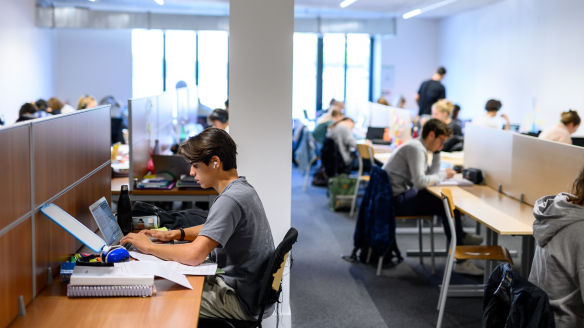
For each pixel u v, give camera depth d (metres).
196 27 9.95
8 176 1.44
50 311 1.53
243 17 2.70
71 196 2.00
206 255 1.85
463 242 3.74
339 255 4.32
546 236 2.00
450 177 3.99
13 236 1.47
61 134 1.89
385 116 7.32
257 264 1.95
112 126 6.06
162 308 1.56
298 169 8.66
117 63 10.75
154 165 3.84
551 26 7.64
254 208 1.94
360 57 12.19
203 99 11.32
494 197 3.54
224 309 1.94
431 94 8.09
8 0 7.87
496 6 9.27
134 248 1.98
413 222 5.30
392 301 3.36
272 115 2.77
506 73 8.96
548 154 3.11
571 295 1.96
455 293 3.44
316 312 3.19
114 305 1.57
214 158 1.97
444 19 11.55
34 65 9.14
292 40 2.72
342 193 5.84
